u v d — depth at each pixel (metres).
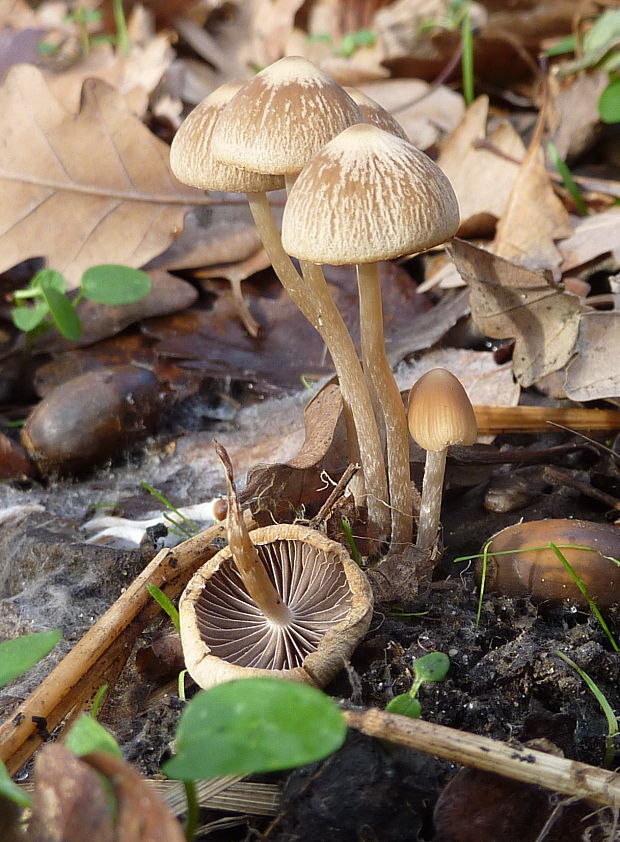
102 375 0.24
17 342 0.27
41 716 0.14
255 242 0.29
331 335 0.17
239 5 0.50
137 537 0.21
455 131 0.30
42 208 0.27
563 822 0.12
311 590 0.16
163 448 0.25
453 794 0.12
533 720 0.14
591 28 0.36
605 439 0.21
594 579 0.16
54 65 0.41
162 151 0.28
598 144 0.35
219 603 0.16
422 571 0.17
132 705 0.16
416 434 0.16
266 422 0.25
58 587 0.19
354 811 0.12
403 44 0.41
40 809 0.10
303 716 0.10
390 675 0.15
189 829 0.12
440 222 0.14
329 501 0.17
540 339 0.21
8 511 0.22
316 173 0.14
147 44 0.40
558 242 0.27
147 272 0.28
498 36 0.39
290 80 0.15
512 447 0.22
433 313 0.27
